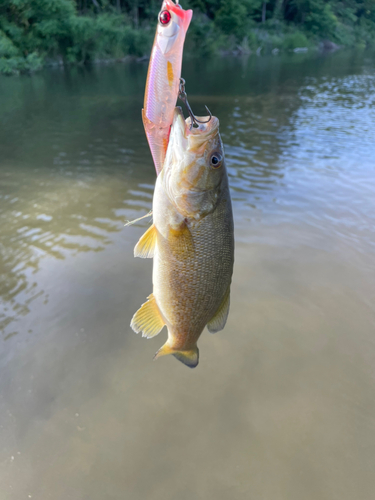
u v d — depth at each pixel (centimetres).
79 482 38
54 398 47
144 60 458
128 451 41
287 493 37
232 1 570
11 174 116
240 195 99
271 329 57
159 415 45
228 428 43
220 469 39
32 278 67
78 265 71
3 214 90
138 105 218
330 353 53
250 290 65
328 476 39
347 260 73
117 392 48
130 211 91
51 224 85
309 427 43
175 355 31
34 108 210
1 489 38
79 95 248
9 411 45
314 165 121
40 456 41
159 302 30
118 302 62
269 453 41
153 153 26
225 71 377
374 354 53
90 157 132
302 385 48
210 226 27
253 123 178
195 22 541
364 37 864
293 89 275
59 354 53
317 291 65
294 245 78
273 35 674
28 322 58
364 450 41
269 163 124
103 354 53
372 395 47
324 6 741
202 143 26
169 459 40
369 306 61
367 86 291
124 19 491
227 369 51
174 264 28
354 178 110
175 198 27
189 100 231
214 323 30
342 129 167
